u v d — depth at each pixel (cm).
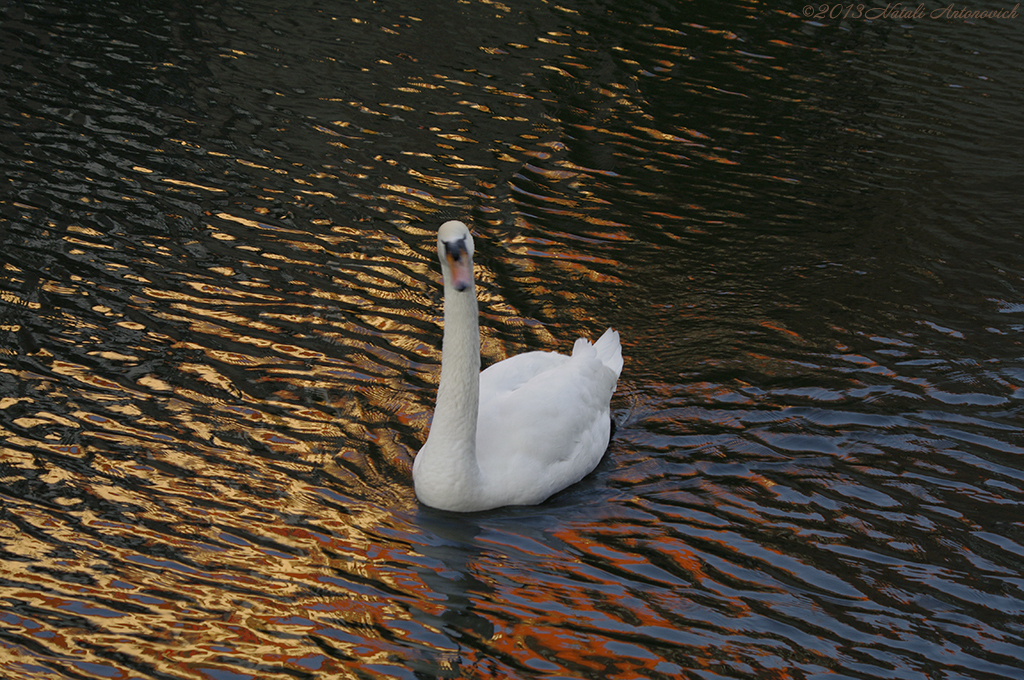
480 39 1570
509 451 691
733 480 713
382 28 1572
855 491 702
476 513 675
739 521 670
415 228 1038
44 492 637
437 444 661
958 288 1000
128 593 566
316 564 604
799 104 1457
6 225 948
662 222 1105
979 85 1588
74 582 570
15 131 1132
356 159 1172
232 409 739
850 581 614
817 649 556
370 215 1055
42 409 713
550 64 1504
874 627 575
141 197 1031
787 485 707
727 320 925
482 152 1224
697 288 979
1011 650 561
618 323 911
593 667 537
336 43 1496
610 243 1052
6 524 607
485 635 557
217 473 673
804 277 1008
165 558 595
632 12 1753
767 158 1282
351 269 950
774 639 563
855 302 965
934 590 608
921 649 559
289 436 718
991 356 879
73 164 1079
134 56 1372
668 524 667
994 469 730
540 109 1355
